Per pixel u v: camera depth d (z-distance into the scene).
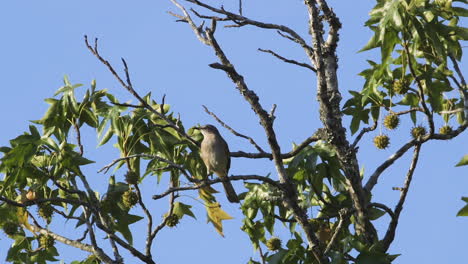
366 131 13.27
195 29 12.47
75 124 14.73
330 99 12.95
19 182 14.25
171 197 14.25
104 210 14.44
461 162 13.81
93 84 15.13
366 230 13.68
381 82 15.02
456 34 13.93
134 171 14.73
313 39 12.46
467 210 13.55
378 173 14.30
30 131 14.22
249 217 14.84
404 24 13.19
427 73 14.58
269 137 12.05
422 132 14.84
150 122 14.71
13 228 14.91
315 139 13.36
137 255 13.55
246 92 11.90
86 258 14.69
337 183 14.58
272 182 12.33
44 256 14.95
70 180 14.36
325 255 12.48
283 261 12.82
